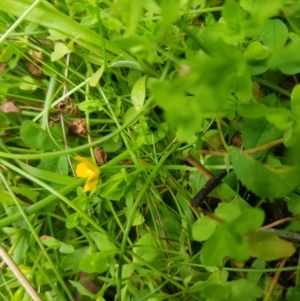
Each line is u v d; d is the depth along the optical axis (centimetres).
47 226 16
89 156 15
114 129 15
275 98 13
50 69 15
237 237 9
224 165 13
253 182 9
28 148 16
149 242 14
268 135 12
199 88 8
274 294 13
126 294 13
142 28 13
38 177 14
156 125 14
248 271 12
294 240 12
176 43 13
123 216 15
